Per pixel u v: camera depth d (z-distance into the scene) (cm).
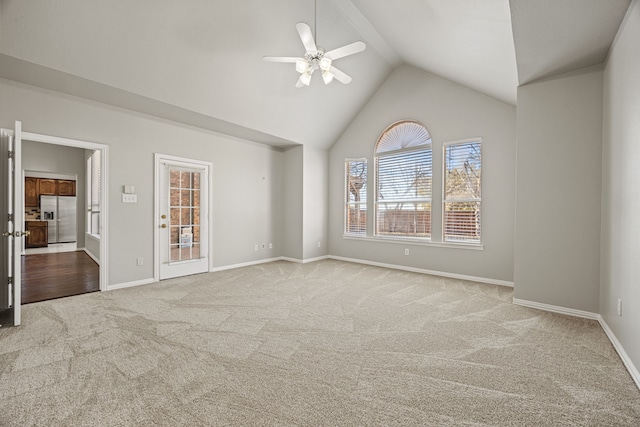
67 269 525
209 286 416
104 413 158
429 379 193
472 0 242
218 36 341
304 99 492
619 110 238
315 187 628
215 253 518
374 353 228
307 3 356
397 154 552
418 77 518
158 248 439
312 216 622
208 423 151
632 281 207
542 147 323
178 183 468
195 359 215
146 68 333
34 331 260
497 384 188
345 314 310
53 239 822
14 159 285
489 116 445
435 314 312
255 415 157
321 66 313
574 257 307
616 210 245
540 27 229
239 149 554
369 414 159
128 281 411
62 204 838
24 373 194
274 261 614
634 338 200
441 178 491
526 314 312
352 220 623
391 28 400
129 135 408
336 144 639
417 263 520
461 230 476
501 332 267
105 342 240
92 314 303
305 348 235
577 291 306
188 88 378
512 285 426
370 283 438
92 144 374
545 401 171
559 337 257
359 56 477
